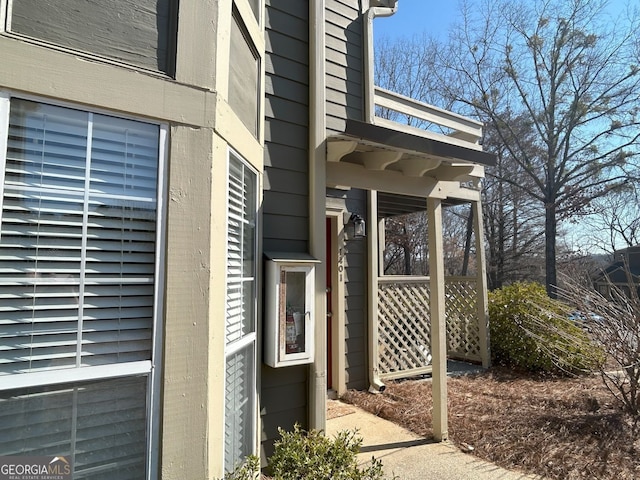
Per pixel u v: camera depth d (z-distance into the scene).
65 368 1.41
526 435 3.27
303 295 2.59
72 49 1.48
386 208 5.89
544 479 2.66
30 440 1.36
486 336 5.86
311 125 2.88
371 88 4.36
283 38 2.83
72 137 1.47
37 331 1.39
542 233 15.48
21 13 1.40
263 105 2.56
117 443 1.48
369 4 4.60
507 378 5.24
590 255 12.22
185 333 1.61
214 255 1.72
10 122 1.36
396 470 2.78
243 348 2.23
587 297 3.96
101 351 1.48
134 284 1.55
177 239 1.62
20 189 1.38
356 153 3.19
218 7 1.83
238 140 2.04
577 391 4.40
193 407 1.60
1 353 1.33
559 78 14.73
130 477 1.49
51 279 1.42
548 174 14.99
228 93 1.98
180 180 1.64
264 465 2.47
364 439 3.30
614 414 3.59
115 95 1.53
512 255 16.05
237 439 2.13
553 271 14.49
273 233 2.68
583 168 14.41
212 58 1.78
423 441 3.26
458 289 6.46
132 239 1.56
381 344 5.11
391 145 2.79
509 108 15.58
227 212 1.85
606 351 3.71
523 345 5.63
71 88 1.44
